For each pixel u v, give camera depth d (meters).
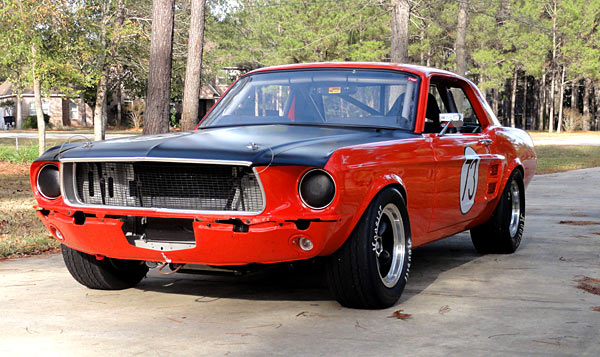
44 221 4.64
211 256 4.09
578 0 57.41
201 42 15.60
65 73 21.58
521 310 4.40
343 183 3.92
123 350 3.58
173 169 4.14
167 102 14.06
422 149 4.86
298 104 5.24
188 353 3.52
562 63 60.91
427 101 5.22
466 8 29.28
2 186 15.09
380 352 3.51
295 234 3.93
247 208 4.01
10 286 5.30
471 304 4.57
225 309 4.48
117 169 4.31
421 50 48.03
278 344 3.66
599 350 3.54
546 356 3.44
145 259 4.35
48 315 4.37
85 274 4.93
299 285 5.24
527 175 7.11
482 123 6.38
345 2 38.72
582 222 8.77
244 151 3.98
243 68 47.34
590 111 80.50
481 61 52.59
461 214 5.63
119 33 24.28
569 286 5.12
